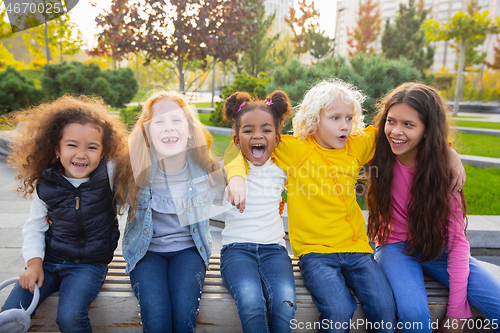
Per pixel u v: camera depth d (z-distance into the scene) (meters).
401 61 4.69
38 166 1.60
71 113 1.58
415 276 1.64
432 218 1.68
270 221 1.79
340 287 1.55
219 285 1.69
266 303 1.55
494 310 1.58
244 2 10.27
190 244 1.78
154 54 6.99
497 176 5.02
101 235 1.62
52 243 1.60
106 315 1.60
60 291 1.54
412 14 16.62
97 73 9.25
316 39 13.60
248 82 8.20
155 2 6.15
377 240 1.93
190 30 6.56
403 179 1.81
